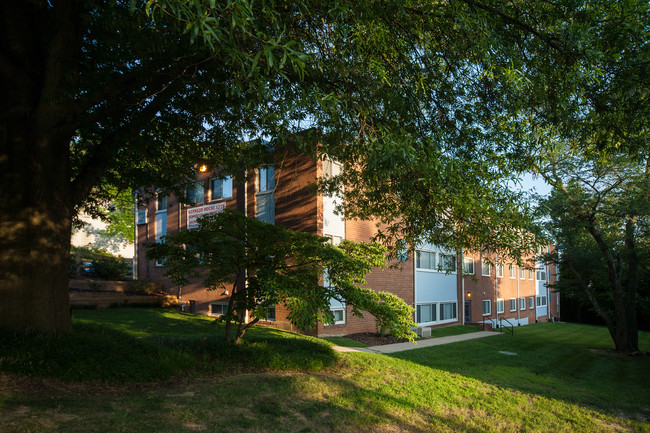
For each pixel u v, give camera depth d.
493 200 6.97
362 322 17.86
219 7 4.18
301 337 14.10
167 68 7.61
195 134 10.36
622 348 18.55
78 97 7.70
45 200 6.40
